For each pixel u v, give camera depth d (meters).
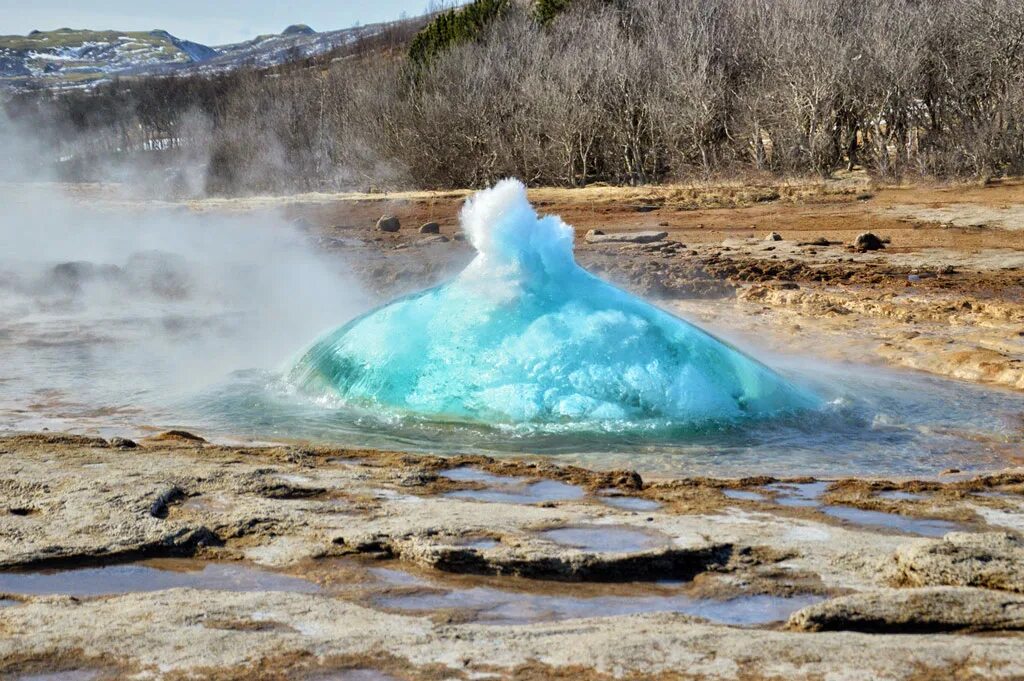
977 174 31.41
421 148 44.47
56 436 7.18
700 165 39.00
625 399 8.03
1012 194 27.91
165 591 4.32
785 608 4.26
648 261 18.84
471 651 3.67
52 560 4.77
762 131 39.72
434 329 8.72
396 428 7.82
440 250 23.09
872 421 8.13
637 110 40.69
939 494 6.14
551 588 4.51
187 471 6.17
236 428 7.89
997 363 9.87
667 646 3.66
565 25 48.25
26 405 8.77
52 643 3.73
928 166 33.03
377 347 8.78
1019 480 6.46
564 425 7.80
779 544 4.98
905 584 4.48
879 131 36.00
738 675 3.44
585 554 4.67
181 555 4.91
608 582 4.59
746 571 4.64
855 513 5.71
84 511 5.36
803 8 40.69
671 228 26.64
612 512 5.50
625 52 42.16
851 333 11.96
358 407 8.42
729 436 7.64
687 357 8.33
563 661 3.56
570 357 8.27
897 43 35.72
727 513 5.62
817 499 6.00
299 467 6.44
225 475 6.10
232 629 3.88
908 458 7.19
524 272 8.84
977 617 3.94
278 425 7.95
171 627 3.88
